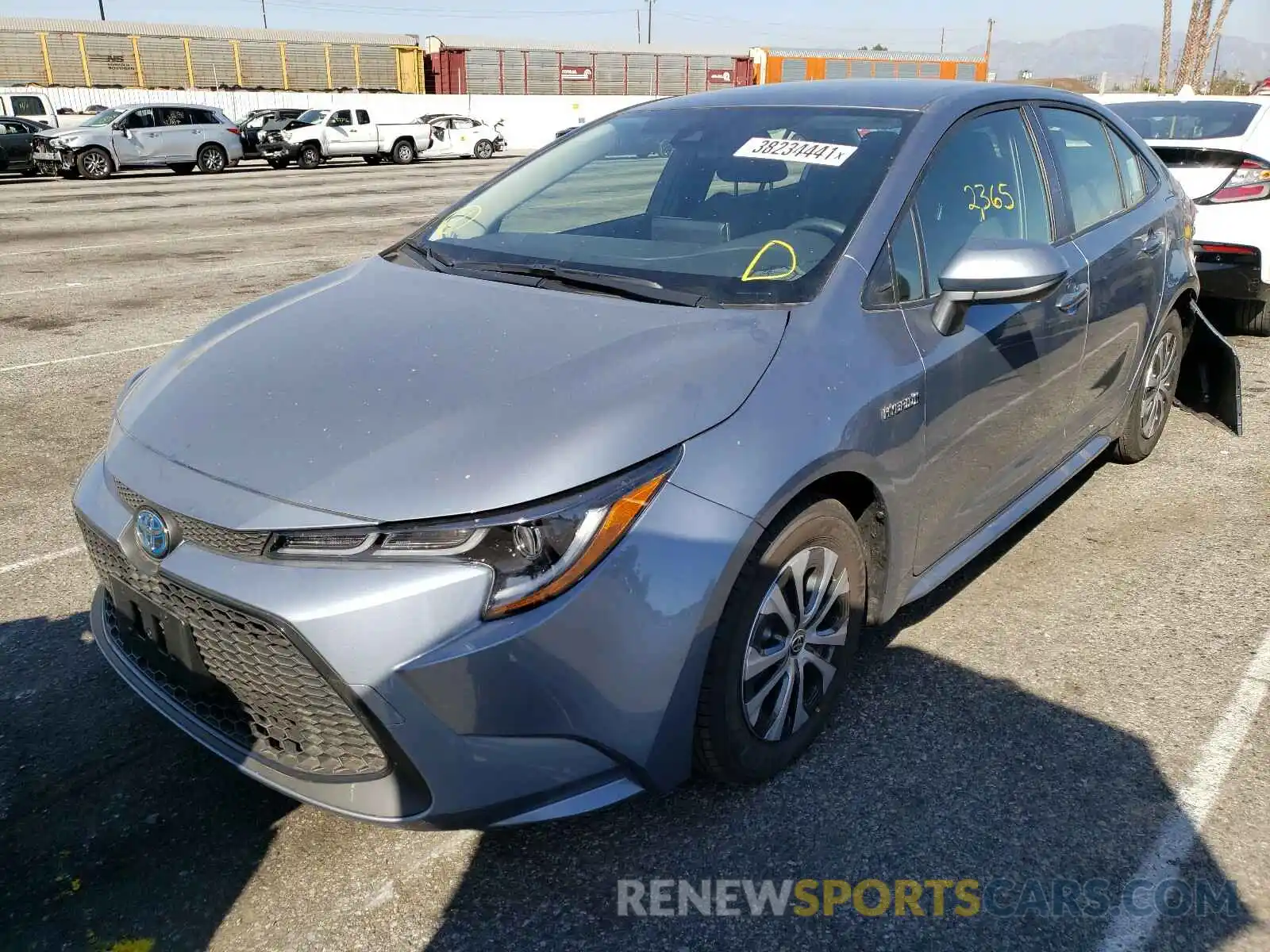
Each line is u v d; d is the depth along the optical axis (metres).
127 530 2.29
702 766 2.43
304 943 2.17
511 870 2.36
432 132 31.47
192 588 2.12
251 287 9.57
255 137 28.86
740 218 2.95
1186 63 29.23
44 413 5.70
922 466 2.77
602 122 3.81
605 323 2.54
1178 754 2.74
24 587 3.70
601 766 2.19
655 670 2.14
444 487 2.03
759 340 2.45
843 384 2.48
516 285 2.87
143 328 7.85
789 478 2.28
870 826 2.48
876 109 3.24
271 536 2.05
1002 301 2.73
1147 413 4.61
